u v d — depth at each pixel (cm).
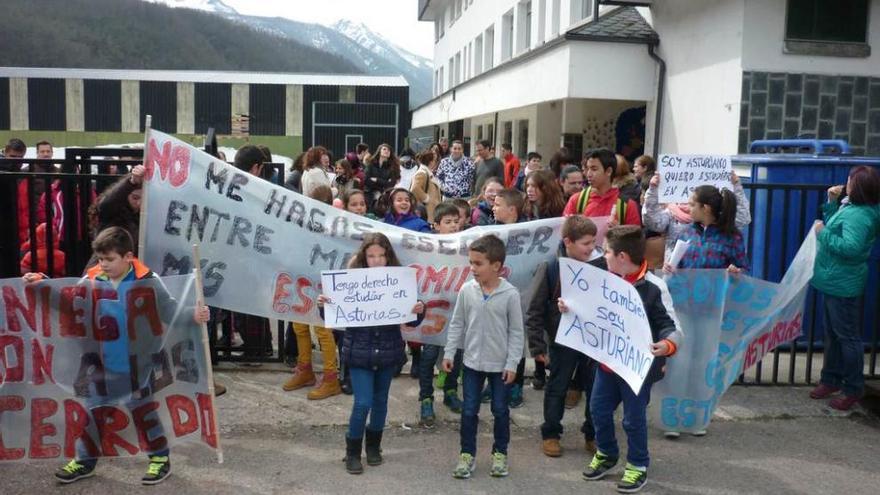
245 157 649
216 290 579
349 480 479
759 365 660
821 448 542
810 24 1042
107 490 461
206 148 701
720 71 1089
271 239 581
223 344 712
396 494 461
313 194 688
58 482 468
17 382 475
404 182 1600
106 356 475
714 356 544
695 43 1162
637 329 450
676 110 1223
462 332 493
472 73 3038
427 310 579
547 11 2019
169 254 570
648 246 624
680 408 550
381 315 486
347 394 621
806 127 1054
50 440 477
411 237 584
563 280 484
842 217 585
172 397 480
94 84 3781
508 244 587
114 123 3819
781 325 600
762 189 734
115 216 558
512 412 599
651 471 500
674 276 543
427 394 568
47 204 587
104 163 662
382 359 486
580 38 1263
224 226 575
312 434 548
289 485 470
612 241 466
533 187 648
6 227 586
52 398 477
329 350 610
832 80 1052
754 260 750
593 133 1620
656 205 625
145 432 479
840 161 740
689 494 469
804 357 750
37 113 3781
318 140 3919
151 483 467
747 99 1041
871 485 485
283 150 3903
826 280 596
